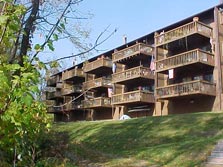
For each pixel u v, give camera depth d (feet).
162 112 103.14
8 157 12.30
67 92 143.13
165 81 101.65
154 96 107.04
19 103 9.40
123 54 115.75
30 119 10.48
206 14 92.02
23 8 10.68
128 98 110.63
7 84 9.06
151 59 110.83
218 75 86.99
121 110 122.83
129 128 77.30
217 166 43.27
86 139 76.95
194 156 48.24
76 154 51.24
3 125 10.11
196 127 65.36
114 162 50.19
